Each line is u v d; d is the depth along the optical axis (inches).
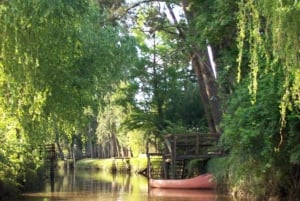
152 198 961.5
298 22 352.2
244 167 666.2
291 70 368.2
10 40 395.2
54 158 1449.3
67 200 934.4
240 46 417.4
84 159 3110.2
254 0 395.9
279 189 679.1
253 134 587.8
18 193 1029.8
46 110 476.4
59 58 452.8
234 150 652.7
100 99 644.7
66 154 3159.5
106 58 669.3
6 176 921.5
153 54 1642.5
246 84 620.4
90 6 655.8
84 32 606.5
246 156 641.6
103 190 1170.6
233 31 676.1
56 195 1038.4
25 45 400.8
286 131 585.0
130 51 767.1
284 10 354.3
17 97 430.3
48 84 447.2
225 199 857.5
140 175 1959.9
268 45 403.9
